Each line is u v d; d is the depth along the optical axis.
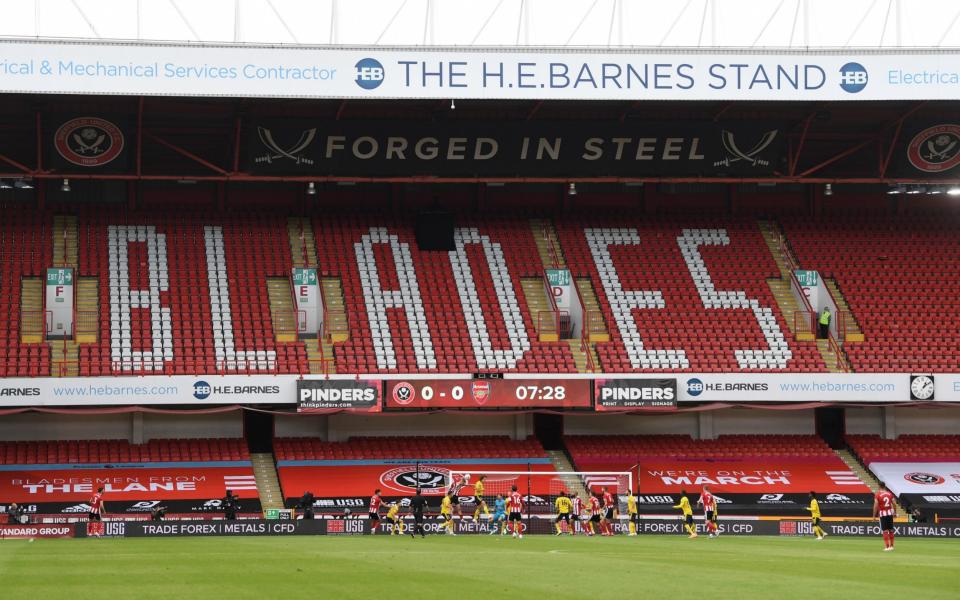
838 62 52.00
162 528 43.00
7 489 47.78
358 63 50.03
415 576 23.86
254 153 54.50
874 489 52.16
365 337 53.75
